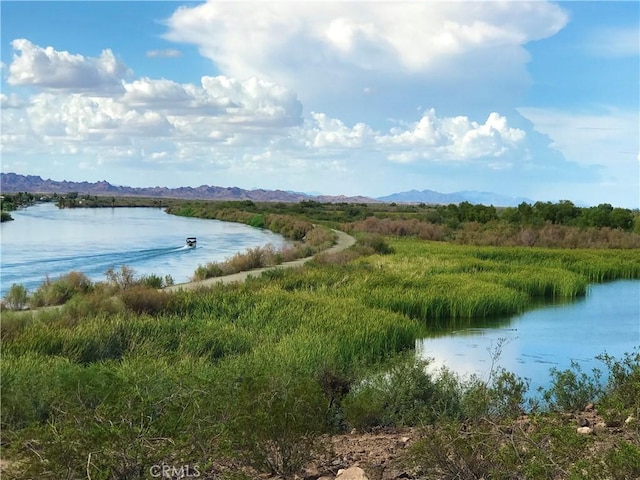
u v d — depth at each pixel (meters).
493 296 26.02
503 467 4.96
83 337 14.29
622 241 60.97
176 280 34.03
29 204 197.12
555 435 4.91
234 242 64.88
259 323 18.22
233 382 7.13
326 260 37.84
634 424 6.18
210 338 15.42
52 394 7.95
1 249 51.16
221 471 5.44
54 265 40.56
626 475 4.26
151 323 16.47
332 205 188.62
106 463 4.59
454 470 5.30
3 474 4.79
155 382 8.82
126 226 90.62
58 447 4.57
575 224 72.75
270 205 192.75
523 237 60.69
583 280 33.56
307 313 19.75
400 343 18.20
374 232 72.69
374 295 25.09
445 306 25.19
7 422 7.66
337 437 8.13
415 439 6.92
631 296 32.25
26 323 16.44
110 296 22.56
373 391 9.86
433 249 51.25
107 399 6.95
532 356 17.47
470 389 9.91
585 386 10.03
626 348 18.80
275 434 5.77
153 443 4.84
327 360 12.11
